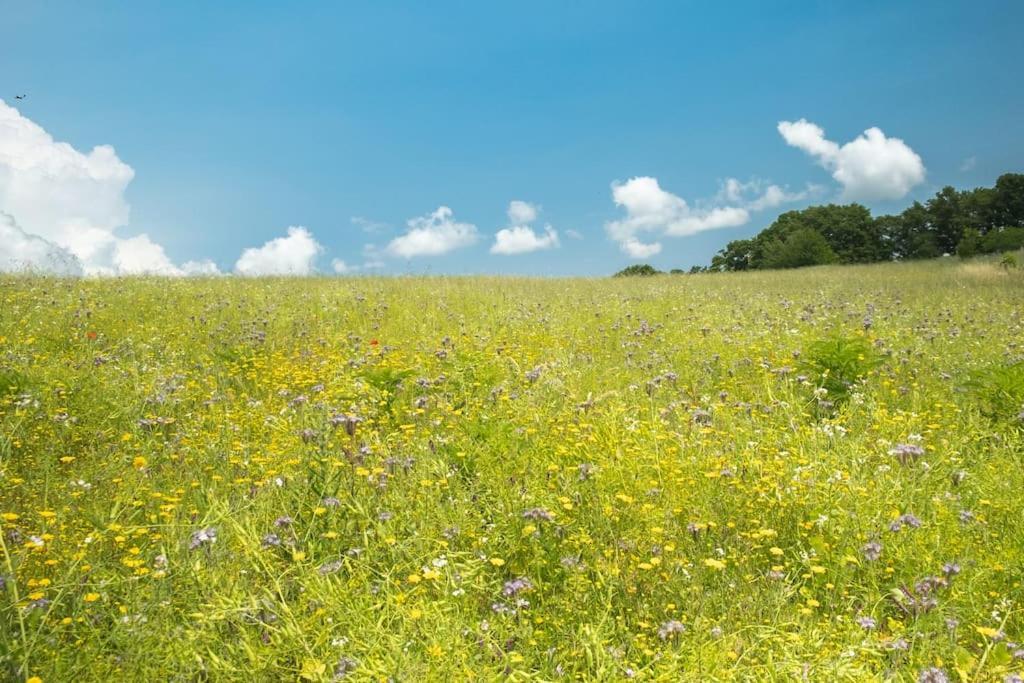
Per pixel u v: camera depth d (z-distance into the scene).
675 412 6.85
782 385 7.74
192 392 7.91
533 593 3.84
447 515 4.50
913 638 3.26
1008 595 3.82
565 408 6.76
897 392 7.62
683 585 3.87
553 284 20.94
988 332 11.43
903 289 20.22
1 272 16.95
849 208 79.25
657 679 2.91
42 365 8.10
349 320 13.04
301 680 3.02
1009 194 73.00
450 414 6.63
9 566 3.31
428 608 3.31
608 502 4.68
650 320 13.38
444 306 14.31
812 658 3.07
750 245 82.44
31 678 2.75
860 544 4.23
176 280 18.50
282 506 4.57
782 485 4.94
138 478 5.24
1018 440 5.98
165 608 3.29
